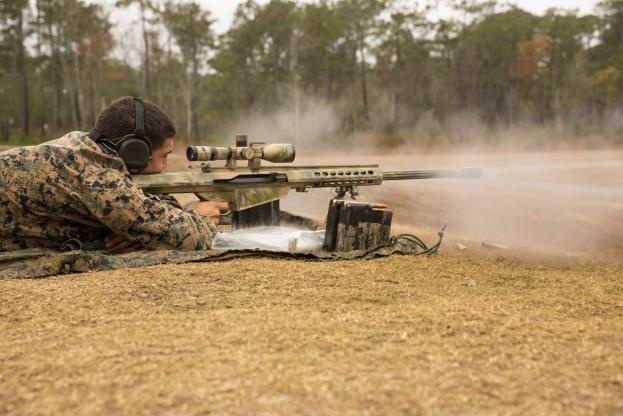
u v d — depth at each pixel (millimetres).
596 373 2549
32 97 58906
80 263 4578
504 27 50969
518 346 2859
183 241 4961
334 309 3543
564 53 52969
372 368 2541
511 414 2162
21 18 45469
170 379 2432
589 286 4523
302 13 48219
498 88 54688
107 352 2754
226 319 3277
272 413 2137
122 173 4980
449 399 2262
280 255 5098
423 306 3602
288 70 48812
